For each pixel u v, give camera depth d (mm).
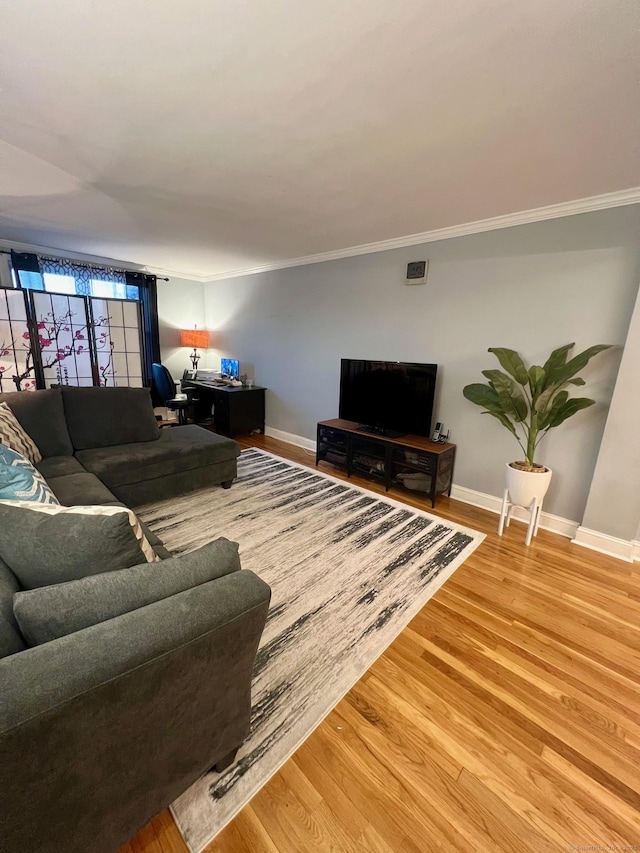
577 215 2465
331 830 1032
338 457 3873
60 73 1350
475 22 1082
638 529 2496
